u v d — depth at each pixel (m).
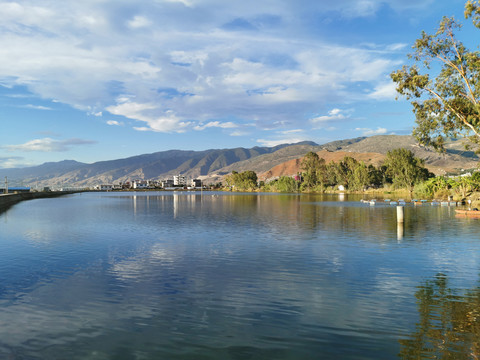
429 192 82.06
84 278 15.05
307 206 69.81
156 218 45.16
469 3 28.22
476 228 31.23
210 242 24.59
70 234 29.44
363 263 17.61
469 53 29.72
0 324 10.17
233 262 18.06
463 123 32.31
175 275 15.51
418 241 24.33
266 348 8.65
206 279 14.84
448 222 36.31
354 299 12.19
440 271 15.90
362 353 8.34
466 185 70.62
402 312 10.91
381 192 155.50
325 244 23.42
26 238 27.17
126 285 14.01
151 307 11.51
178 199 124.81
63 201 108.94
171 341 9.05
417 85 32.28
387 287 13.53
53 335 9.45
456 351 8.38
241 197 139.88
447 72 30.92
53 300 12.23
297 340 9.06
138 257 19.44
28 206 78.44
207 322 10.26
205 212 55.88
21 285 14.04
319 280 14.60
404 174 118.44
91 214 53.25
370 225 34.44
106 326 10.01
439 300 11.96
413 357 8.12
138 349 8.63
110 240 25.84
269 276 15.28
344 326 9.91
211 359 8.12
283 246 22.75
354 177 167.00
